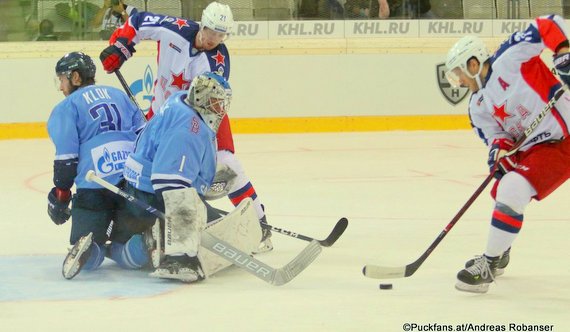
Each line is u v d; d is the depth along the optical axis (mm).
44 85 32281
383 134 33219
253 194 14203
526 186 10484
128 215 11977
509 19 34844
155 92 15258
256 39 33625
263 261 13031
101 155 12000
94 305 10055
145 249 11703
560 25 10430
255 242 12320
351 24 34125
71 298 10430
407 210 17516
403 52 34125
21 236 14820
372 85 34125
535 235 14758
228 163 14023
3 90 32156
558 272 11898
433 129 34469
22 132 32312
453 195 19469
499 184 10641
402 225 15852
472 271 10594
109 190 11969
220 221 11625
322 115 33906
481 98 11039
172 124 11227
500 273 11672
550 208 17656
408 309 9820
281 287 11062
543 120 10648
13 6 32625
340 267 12391
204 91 11242
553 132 10648
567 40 10453
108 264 12539
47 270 12086
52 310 9820
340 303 10133
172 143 11125
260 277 11031
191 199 11039
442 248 13734
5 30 32656
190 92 11312
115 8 32688
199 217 11156
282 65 33562
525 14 34906
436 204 18250
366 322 9234
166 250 11195
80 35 32812
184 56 14805
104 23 32844
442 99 34469
